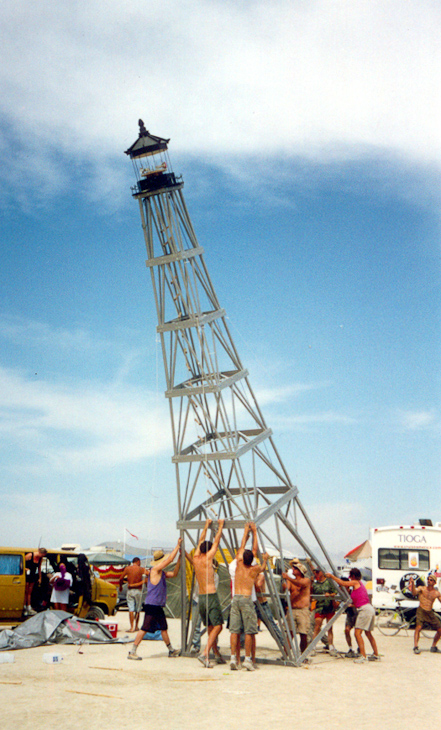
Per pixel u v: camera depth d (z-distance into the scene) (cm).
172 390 1298
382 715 789
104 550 2797
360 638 1221
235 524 1173
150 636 1522
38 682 952
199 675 1036
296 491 1315
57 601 1462
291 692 916
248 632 1099
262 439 1300
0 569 1396
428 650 1414
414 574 1878
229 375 1340
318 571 1335
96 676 1005
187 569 2055
